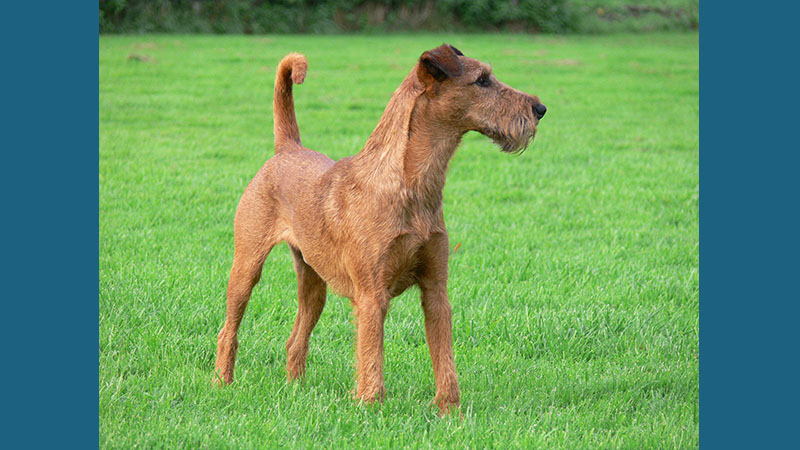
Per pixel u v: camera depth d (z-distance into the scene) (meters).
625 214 9.41
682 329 5.98
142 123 14.34
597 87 20.33
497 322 5.96
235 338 5.21
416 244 4.43
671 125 15.54
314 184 4.83
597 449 4.16
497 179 11.16
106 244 7.62
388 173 4.41
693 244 8.16
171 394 4.79
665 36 38.19
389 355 5.56
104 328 5.67
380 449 4.12
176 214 8.91
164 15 34.06
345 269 4.62
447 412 4.59
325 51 27.17
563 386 4.96
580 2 43.53
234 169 11.24
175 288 6.48
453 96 4.40
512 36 37.16
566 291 6.77
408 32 38.50
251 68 21.98
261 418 4.48
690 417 4.52
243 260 5.20
